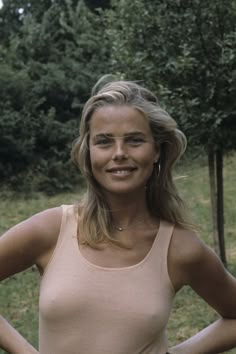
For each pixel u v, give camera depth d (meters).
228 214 11.05
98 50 17.86
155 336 2.01
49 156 16.02
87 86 17.36
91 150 2.10
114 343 1.95
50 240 2.07
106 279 1.98
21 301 7.59
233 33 6.75
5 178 15.35
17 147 15.41
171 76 7.03
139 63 7.11
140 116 2.07
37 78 17.52
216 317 6.52
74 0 21.84
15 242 2.07
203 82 6.93
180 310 6.80
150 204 2.16
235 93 6.87
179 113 6.90
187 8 6.87
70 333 1.97
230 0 6.73
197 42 6.86
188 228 2.14
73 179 15.45
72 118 17.48
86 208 2.07
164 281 2.04
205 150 7.26
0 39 23.41
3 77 16.19
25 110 15.94
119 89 2.11
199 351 2.28
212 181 7.61
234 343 2.31
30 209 13.50
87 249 2.03
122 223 2.10
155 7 7.03
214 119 6.86
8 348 2.19
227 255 8.78
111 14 7.69
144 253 2.05
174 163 2.20
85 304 1.96
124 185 2.05
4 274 2.11
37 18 22.64
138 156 2.06
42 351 2.05
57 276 2.00
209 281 2.16
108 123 2.06
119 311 1.96
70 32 18.56
